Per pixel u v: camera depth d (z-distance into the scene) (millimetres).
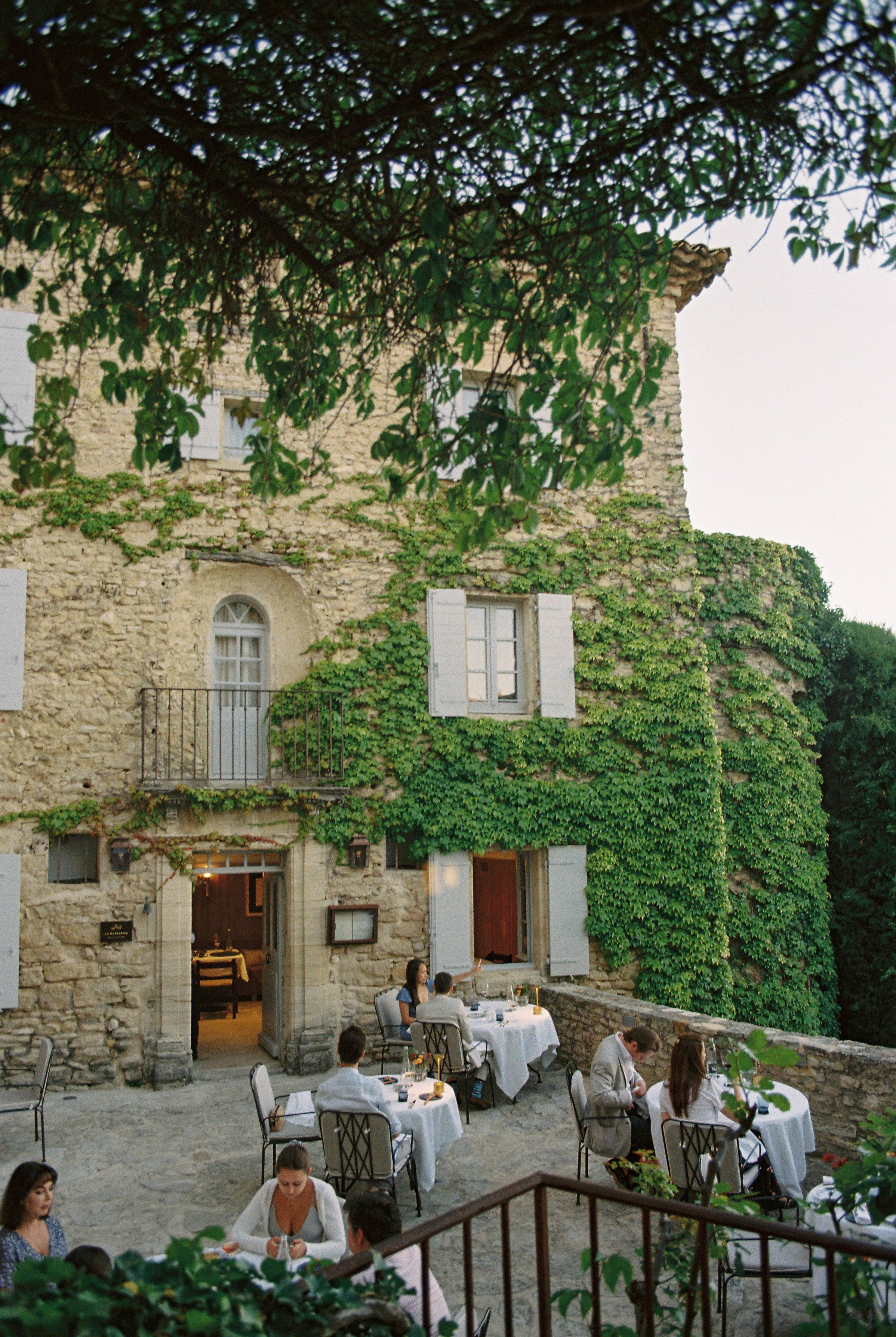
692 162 4094
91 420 10359
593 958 11516
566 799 11500
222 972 13109
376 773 10875
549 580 11867
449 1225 2635
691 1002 11516
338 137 3875
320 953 10477
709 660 12797
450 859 11070
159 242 4578
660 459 12547
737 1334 4855
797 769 12984
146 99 3680
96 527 10211
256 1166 7441
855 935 12883
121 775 10031
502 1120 8633
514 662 12039
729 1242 3721
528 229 4410
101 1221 6387
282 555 10875
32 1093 7930
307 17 3549
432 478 4828
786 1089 6879
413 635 11219
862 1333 2689
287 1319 1945
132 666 10219
